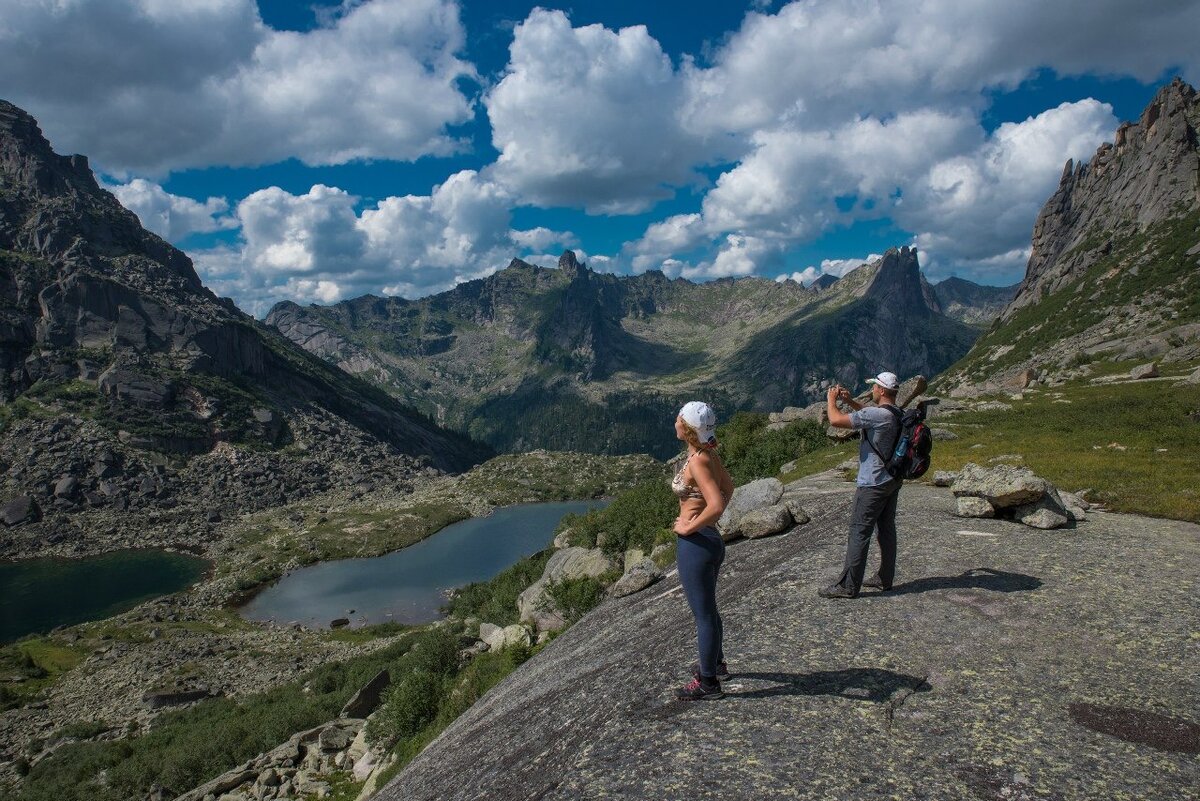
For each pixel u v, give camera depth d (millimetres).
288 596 124438
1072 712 5980
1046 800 4754
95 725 67938
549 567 32688
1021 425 37594
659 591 14367
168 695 74250
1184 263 158875
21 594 129000
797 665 7453
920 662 7219
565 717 8469
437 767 10359
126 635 101750
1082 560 10195
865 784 5137
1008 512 13016
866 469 9148
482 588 76062
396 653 70938
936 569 10234
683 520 6711
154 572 143750
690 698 7020
